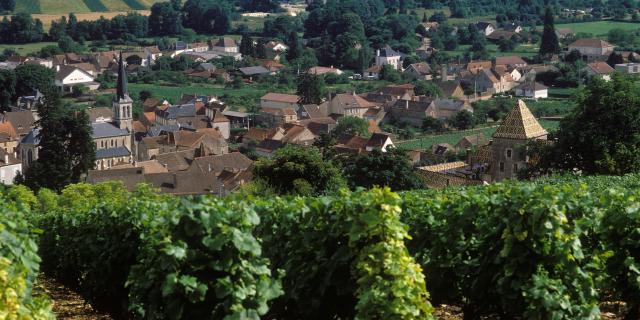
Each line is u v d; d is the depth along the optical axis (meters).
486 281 27.62
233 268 22.69
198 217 23.20
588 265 28.02
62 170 139.00
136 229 32.62
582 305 25.50
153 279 24.56
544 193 26.48
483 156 119.06
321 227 27.50
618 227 29.22
